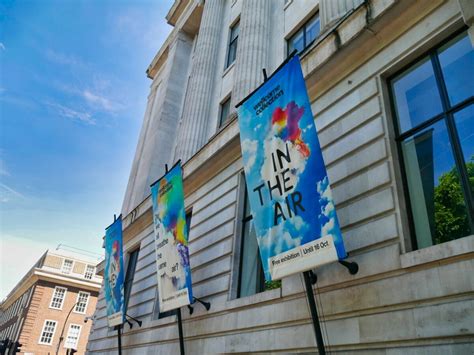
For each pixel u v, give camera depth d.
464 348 5.92
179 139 20.78
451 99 8.12
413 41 8.96
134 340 16.25
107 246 18.33
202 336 12.09
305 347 8.48
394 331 6.90
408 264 7.07
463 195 7.28
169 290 12.58
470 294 6.16
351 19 10.55
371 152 8.84
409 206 8.04
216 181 15.27
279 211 8.64
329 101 10.56
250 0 19.20
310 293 7.54
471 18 7.11
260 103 9.93
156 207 14.33
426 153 8.18
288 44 16.64
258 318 10.12
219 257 13.14
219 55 22.94
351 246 8.31
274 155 9.15
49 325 56.12
